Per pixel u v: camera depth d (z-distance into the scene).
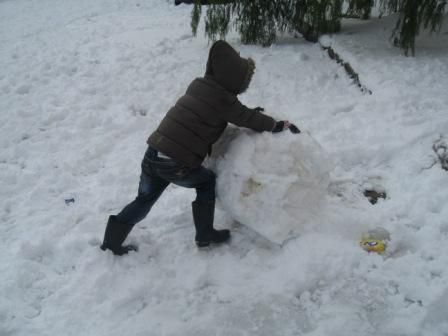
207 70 2.81
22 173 4.35
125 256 3.18
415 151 3.98
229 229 3.42
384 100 4.70
